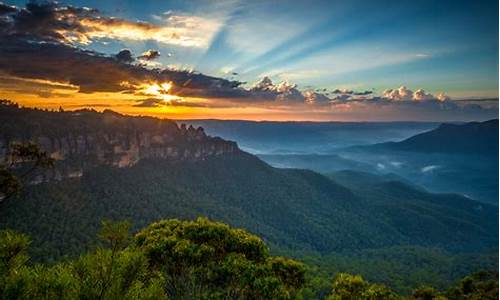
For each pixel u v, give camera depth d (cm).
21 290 321
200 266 949
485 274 2334
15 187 834
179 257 930
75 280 349
